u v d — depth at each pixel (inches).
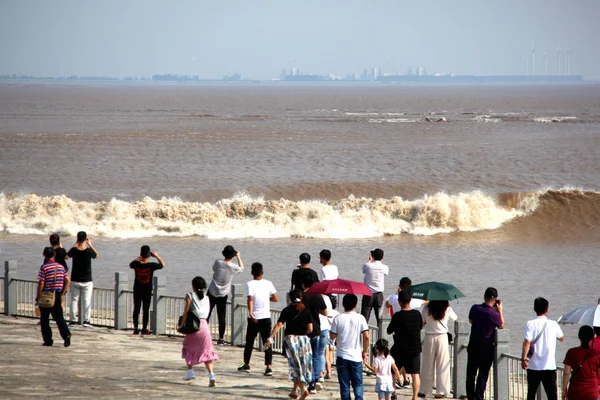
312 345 1830.7
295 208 5703.7
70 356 2044.8
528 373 1676.9
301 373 1665.8
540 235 5398.6
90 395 1536.7
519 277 4033.0
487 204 5787.4
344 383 1624.0
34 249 4685.0
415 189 7347.4
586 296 3592.5
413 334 1722.4
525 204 5999.0
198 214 5605.3
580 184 7790.4
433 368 1879.9
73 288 2586.1
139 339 2399.1
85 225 5408.5
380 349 1691.7
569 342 2819.9
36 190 7229.3
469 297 3550.7
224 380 1863.9
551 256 4662.9
